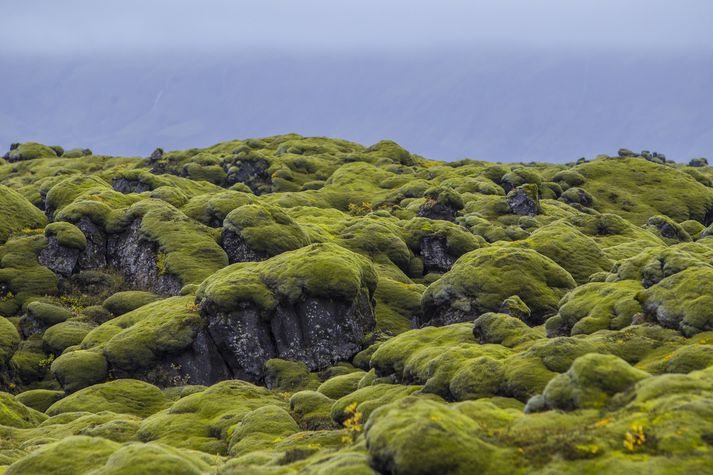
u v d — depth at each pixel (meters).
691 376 62.88
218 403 123.38
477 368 95.19
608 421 57.81
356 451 61.59
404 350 121.00
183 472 63.78
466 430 57.56
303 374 168.00
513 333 114.19
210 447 105.62
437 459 53.50
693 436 51.97
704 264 114.50
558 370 89.31
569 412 62.81
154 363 171.38
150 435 113.12
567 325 124.12
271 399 128.38
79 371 167.62
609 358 67.31
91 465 72.25
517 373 90.12
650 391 60.69
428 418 57.22
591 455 52.25
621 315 113.75
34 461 73.88
